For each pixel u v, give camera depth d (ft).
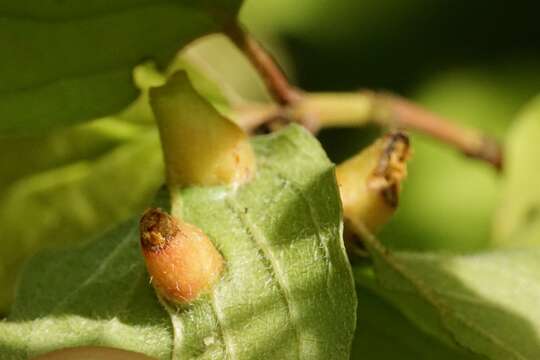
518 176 0.78
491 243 0.79
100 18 0.63
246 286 0.59
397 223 1.07
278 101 0.70
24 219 0.72
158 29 0.64
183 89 0.62
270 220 0.60
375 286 0.64
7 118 0.64
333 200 0.59
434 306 0.62
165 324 0.59
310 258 0.59
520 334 0.62
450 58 1.22
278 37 1.16
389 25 1.21
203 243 0.59
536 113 0.78
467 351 0.61
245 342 0.58
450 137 0.77
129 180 0.72
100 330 0.59
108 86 0.64
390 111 0.73
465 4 1.22
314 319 0.58
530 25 1.24
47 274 0.61
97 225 0.72
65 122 0.64
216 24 0.65
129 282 0.60
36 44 0.63
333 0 1.19
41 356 0.58
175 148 0.62
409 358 0.65
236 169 0.61
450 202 1.09
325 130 1.13
